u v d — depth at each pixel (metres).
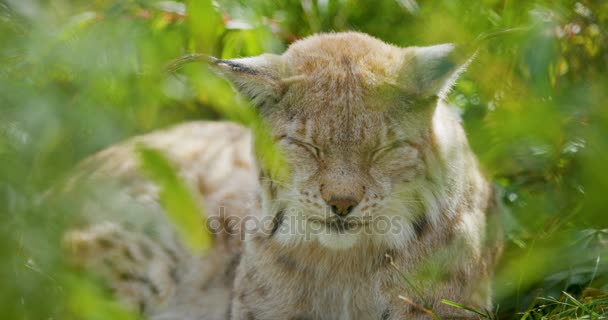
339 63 7.05
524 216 8.48
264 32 8.26
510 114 7.87
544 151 8.39
